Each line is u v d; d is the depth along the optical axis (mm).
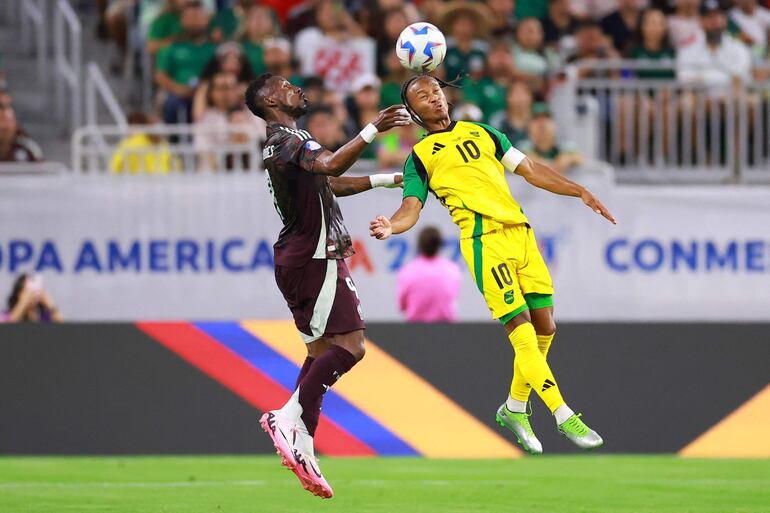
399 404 36188
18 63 56719
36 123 54969
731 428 36750
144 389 35906
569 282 46188
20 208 44750
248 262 45281
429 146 25000
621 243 46438
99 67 57938
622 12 55594
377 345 36281
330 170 23875
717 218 46750
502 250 24781
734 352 37000
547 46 56812
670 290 46625
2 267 44781
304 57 52938
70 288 44906
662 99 49562
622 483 30938
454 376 36344
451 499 28219
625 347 36719
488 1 56000
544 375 24438
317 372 24953
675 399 36750
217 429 35938
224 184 45250
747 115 49625
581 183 46375
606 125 49750
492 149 25109
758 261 46844
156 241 45094
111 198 45062
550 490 29688
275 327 36312
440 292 41562
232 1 56469
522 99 49719
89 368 35875
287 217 25188
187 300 45094
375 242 45469
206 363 36094
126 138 49094
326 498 26094
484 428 36281
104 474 32188
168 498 28141
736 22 59219
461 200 24797
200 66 51625
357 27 53969
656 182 49344
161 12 53344
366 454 36000
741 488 30078
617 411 36562
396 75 51781
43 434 35688
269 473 32406
